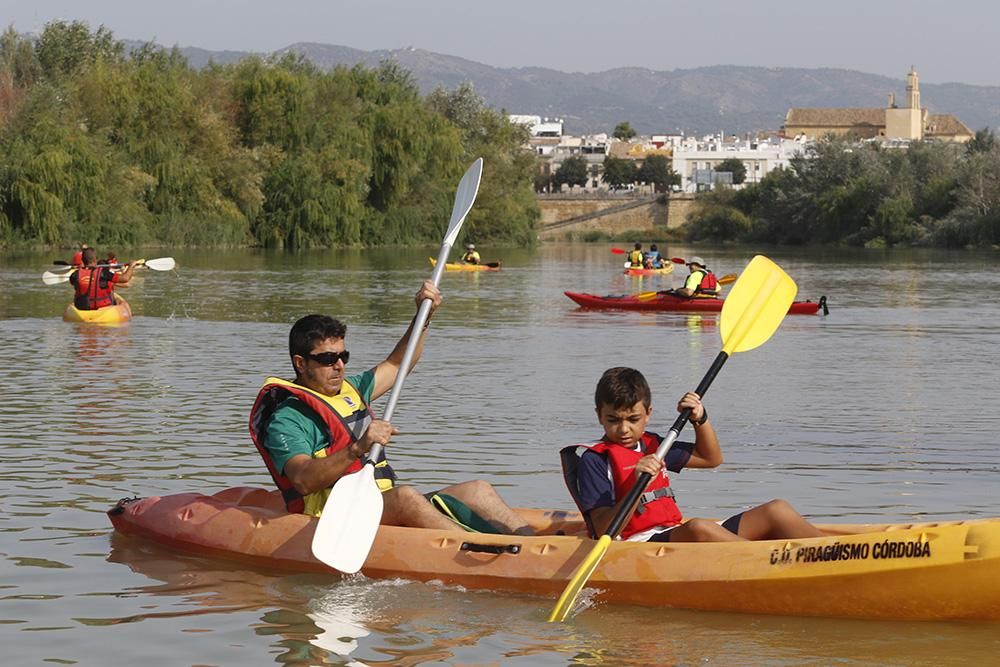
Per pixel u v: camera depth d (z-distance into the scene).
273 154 53.91
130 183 47.22
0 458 8.55
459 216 7.41
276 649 4.93
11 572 5.97
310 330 6.21
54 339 16.61
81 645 4.96
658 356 15.40
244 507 6.43
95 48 69.31
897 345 17.02
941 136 165.38
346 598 5.61
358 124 57.62
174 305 22.48
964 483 7.92
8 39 65.06
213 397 11.40
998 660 4.81
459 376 13.12
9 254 40.91
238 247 51.16
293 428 6.12
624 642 5.04
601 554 5.46
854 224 77.38
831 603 5.29
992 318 21.62
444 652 4.91
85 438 9.30
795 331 19.19
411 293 26.14
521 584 5.65
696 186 118.19
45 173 43.53
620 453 5.75
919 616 5.23
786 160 137.50
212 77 57.34
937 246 68.56
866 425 10.22
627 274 37.41
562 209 101.12
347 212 53.81
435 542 5.91
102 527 6.82
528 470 8.29
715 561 5.45
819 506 7.29
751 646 4.98
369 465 5.96
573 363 14.45
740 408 11.16
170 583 5.81
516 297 26.39
